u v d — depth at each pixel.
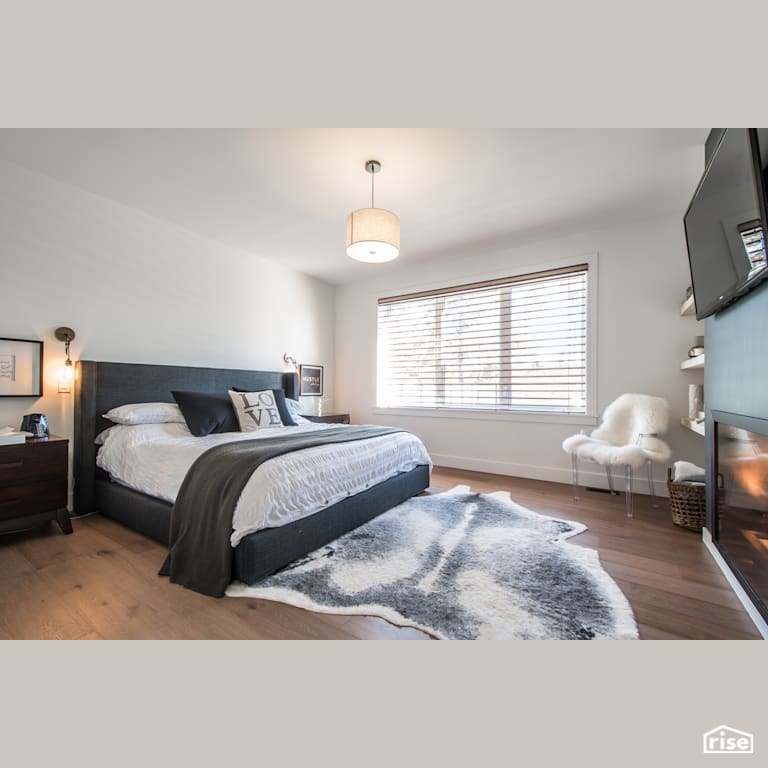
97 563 1.91
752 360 1.56
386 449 2.69
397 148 2.22
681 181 2.56
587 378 3.40
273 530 1.77
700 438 2.99
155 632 1.36
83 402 2.66
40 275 2.59
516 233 3.46
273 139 2.15
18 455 2.15
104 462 2.61
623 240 3.27
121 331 3.00
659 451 2.63
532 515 2.60
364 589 1.64
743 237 1.49
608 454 2.60
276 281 4.32
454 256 4.09
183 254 3.42
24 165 2.46
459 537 2.21
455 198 2.81
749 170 1.36
